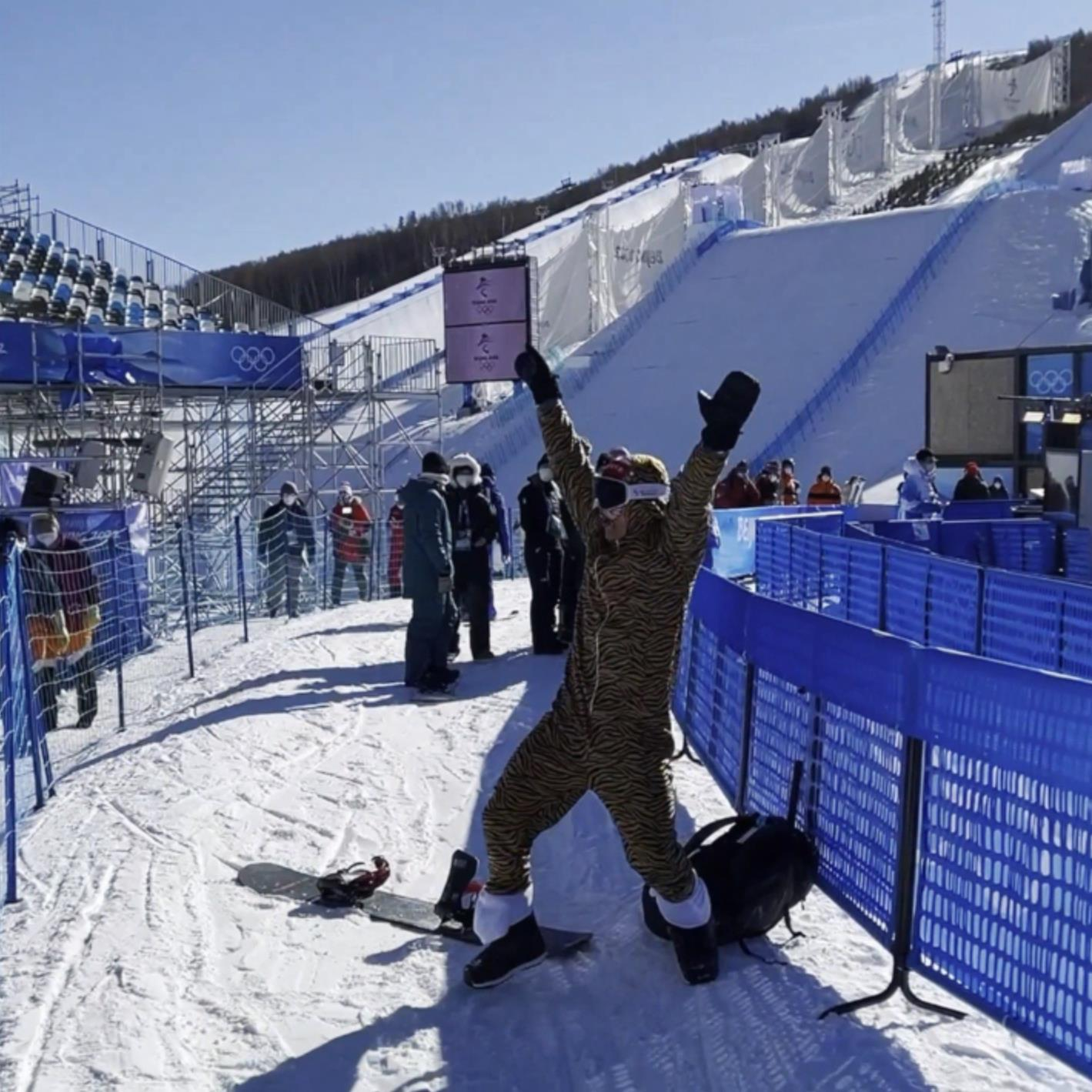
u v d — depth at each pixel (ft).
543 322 249.14
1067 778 11.39
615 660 13.46
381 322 228.02
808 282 191.83
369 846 20.02
